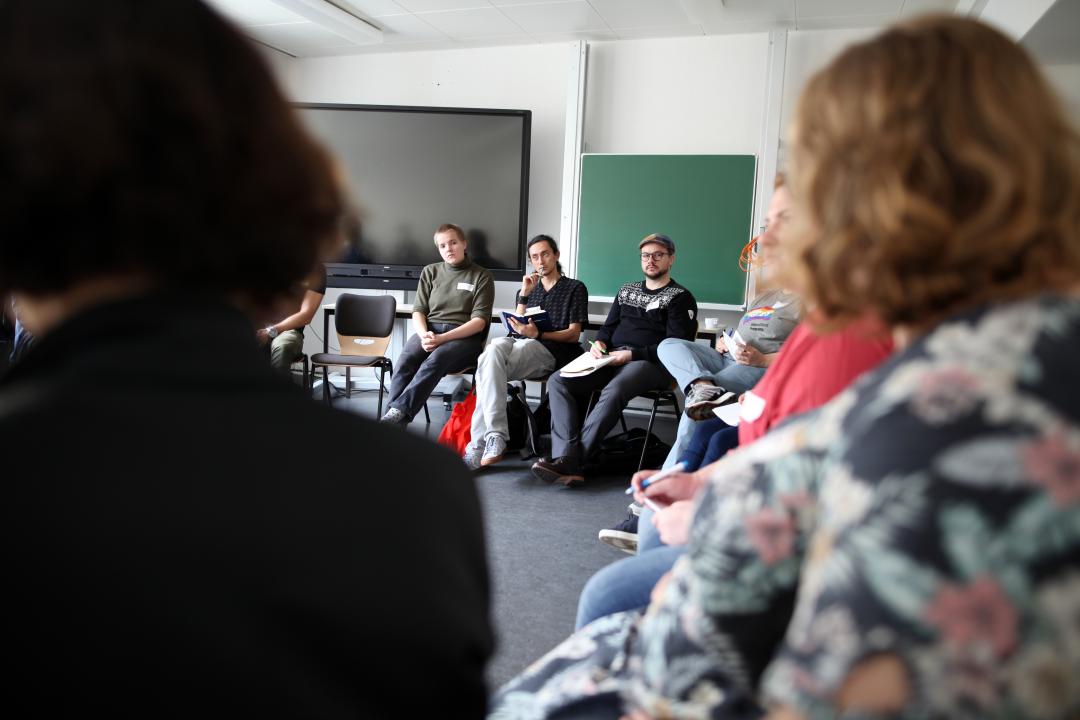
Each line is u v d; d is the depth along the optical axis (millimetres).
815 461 483
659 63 4992
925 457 365
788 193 541
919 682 338
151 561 281
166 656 277
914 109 457
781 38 4676
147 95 321
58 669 268
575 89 5051
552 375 3545
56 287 345
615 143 5125
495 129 5117
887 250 451
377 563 336
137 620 275
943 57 466
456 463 444
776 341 2699
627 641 817
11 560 268
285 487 326
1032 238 440
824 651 369
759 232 4828
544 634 1927
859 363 1183
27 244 325
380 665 326
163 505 292
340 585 319
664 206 4930
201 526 295
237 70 364
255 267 380
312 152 409
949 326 432
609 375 3629
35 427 291
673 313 3721
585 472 3496
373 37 5043
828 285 500
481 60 5383
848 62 500
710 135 4938
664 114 5012
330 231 434
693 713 556
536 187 5352
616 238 5027
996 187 428
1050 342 394
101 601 272
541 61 5254
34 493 276
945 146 447
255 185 362
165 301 345
